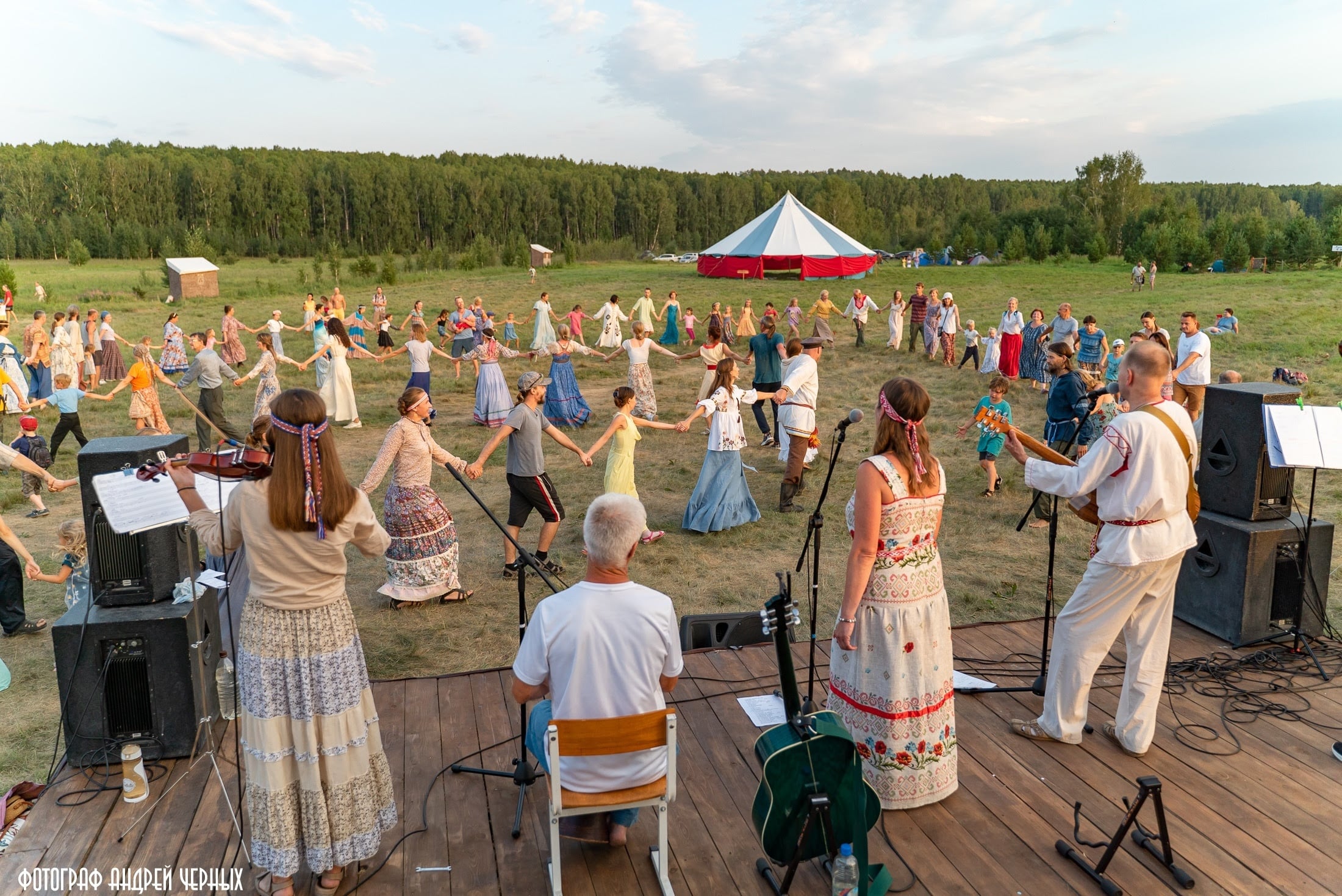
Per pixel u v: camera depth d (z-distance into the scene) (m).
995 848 3.31
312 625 2.88
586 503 9.19
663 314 30.47
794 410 8.66
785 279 44.78
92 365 16.69
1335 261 49.22
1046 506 8.77
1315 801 3.59
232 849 3.32
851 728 3.55
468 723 4.29
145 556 3.82
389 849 3.34
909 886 3.09
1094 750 4.00
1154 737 4.11
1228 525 4.99
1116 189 74.31
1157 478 3.62
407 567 6.45
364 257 47.22
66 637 3.72
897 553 3.40
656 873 3.19
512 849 3.34
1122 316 26.89
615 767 2.95
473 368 19.53
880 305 32.94
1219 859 3.23
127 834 3.40
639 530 2.93
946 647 3.54
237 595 4.89
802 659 5.02
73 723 3.80
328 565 2.88
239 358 20.33
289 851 2.92
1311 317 24.58
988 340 17.47
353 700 2.98
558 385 13.11
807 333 25.89
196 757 3.91
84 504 3.75
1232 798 3.62
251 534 2.78
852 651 3.52
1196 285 38.91
